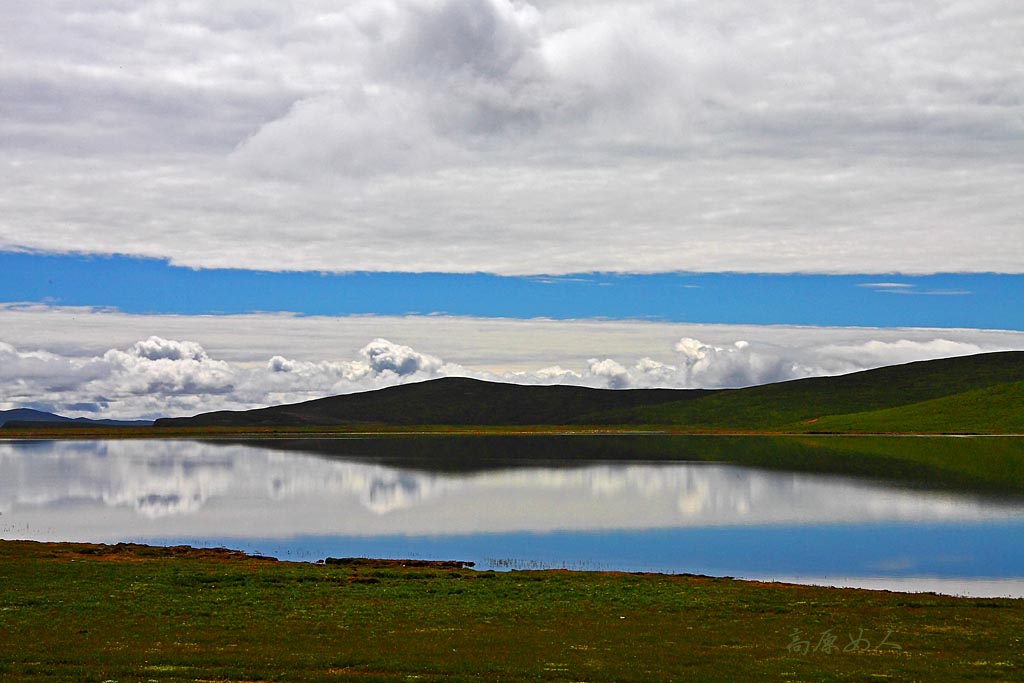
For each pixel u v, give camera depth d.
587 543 52.59
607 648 26.12
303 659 24.22
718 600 33.16
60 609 30.45
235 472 103.50
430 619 29.81
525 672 23.27
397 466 111.38
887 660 25.00
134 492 81.69
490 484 87.62
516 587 35.41
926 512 65.75
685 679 22.94
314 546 51.56
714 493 78.88
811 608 31.94
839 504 70.62
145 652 24.84
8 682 21.70
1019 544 52.12
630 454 134.00
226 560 42.50
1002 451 129.00
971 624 29.55
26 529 58.50
